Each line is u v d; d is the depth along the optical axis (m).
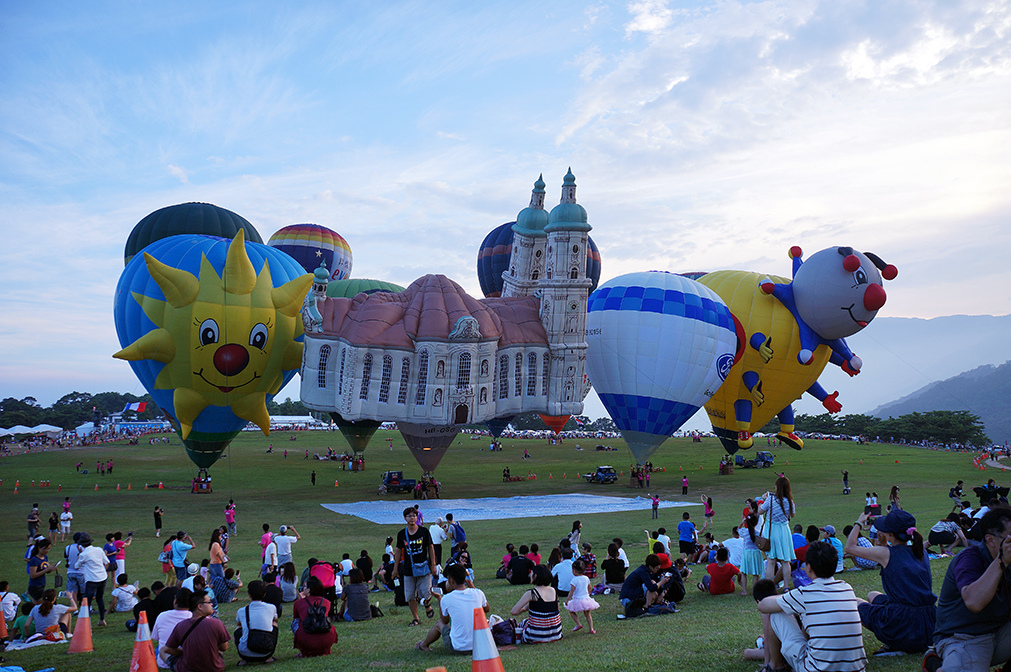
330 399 43.84
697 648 9.07
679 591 12.29
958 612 6.18
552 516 37.00
